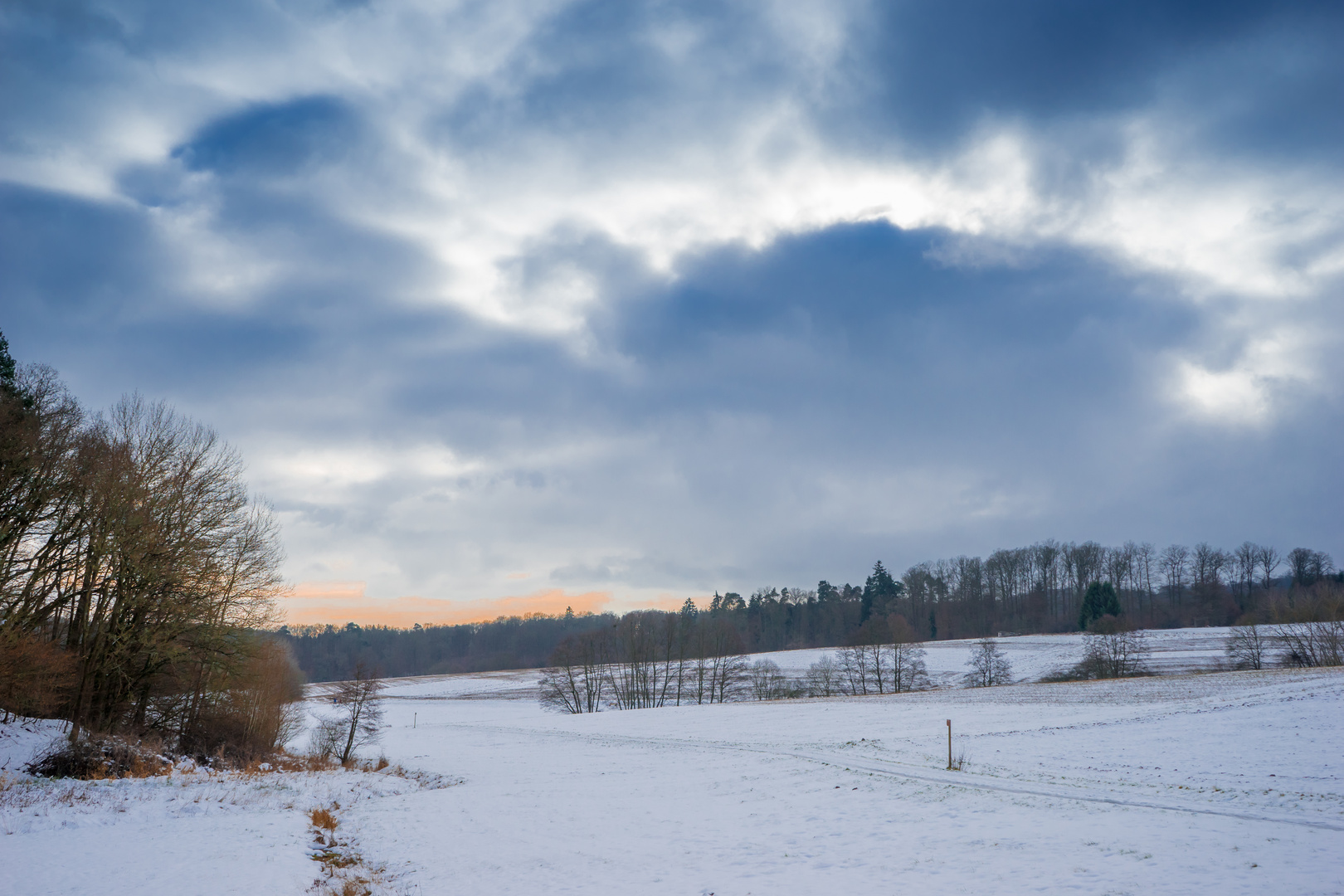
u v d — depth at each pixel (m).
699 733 59.91
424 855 21.67
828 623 196.25
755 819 24.78
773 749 44.09
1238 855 16.16
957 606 181.12
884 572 195.38
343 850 22.19
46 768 29.11
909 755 37.12
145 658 38.88
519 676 173.88
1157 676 81.62
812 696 101.69
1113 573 176.12
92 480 36.66
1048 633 162.38
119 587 36.50
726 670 106.06
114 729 37.72
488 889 17.84
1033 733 42.72
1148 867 15.69
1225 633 125.75
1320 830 18.11
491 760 50.56
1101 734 39.75
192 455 41.16
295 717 66.81
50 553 37.31
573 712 100.56
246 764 41.88
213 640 39.03
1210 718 42.16
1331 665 86.00
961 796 25.11
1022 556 184.75
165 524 37.94
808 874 17.48
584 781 37.91
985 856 17.67
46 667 33.22
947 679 108.38
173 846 19.30
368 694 54.84
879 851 19.05
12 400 35.78
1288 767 27.28
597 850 21.50
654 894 16.72
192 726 42.66
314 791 32.06
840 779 30.98
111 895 14.92
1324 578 153.25
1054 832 19.34
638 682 112.75
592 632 120.31
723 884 17.12
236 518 41.62
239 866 17.66
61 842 19.09
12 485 35.41
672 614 137.25
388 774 44.44
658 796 31.20
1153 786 25.09
